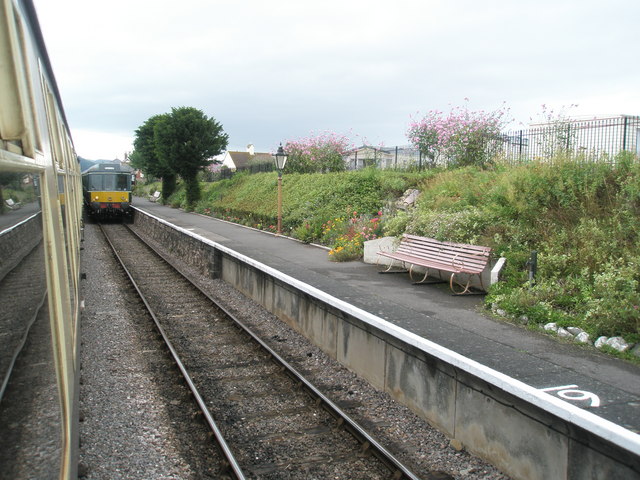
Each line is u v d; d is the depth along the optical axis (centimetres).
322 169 2588
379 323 680
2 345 187
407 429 591
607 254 845
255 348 885
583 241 885
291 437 579
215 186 3819
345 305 776
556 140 1338
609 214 941
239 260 1324
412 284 1038
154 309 1168
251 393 700
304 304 939
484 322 769
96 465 508
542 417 453
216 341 930
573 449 427
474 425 532
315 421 618
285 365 768
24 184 242
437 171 1769
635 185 921
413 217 1247
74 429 386
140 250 2247
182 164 3644
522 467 476
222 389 713
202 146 3622
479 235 1033
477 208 1166
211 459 534
